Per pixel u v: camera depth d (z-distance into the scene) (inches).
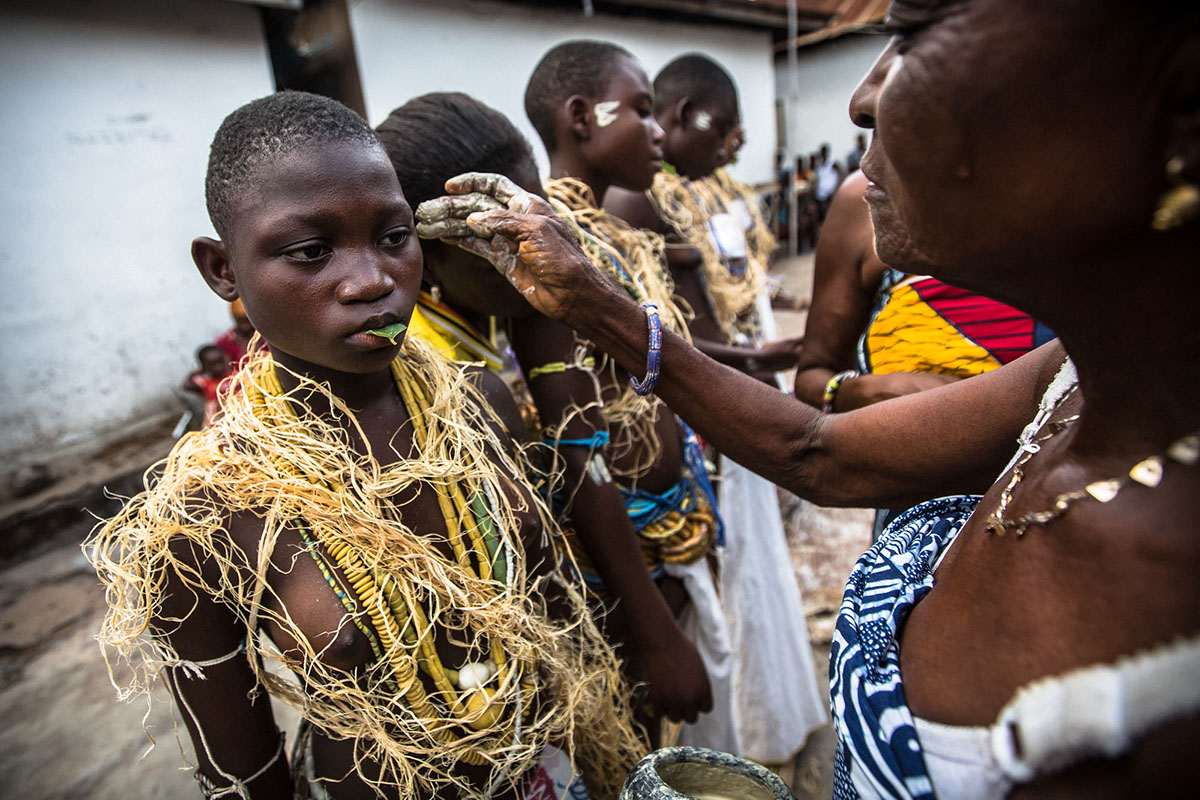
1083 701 21.7
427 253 50.9
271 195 33.4
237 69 197.8
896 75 23.2
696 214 98.7
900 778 27.5
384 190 35.1
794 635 86.1
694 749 39.5
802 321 256.7
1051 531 24.3
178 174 190.9
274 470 37.2
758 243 136.8
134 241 185.5
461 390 45.3
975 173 22.0
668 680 57.3
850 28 400.8
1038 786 23.2
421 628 39.1
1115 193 19.8
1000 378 37.2
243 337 157.1
